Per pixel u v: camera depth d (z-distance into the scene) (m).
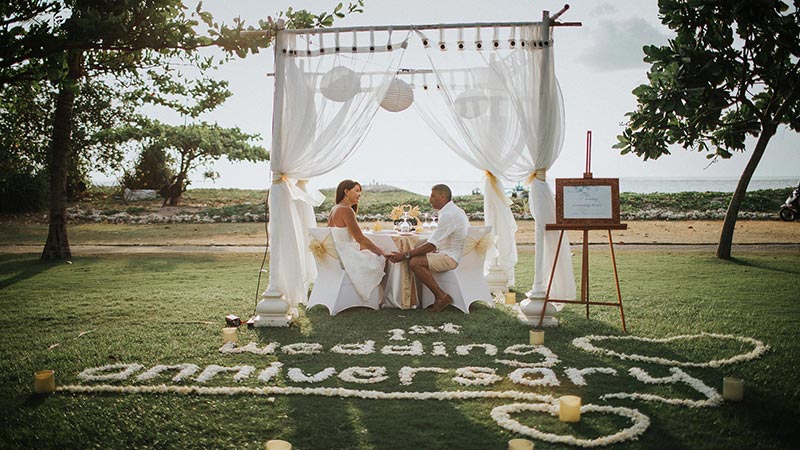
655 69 9.31
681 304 6.96
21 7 7.23
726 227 10.81
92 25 6.95
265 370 4.58
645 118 9.58
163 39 7.40
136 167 25.50
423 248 6.84
